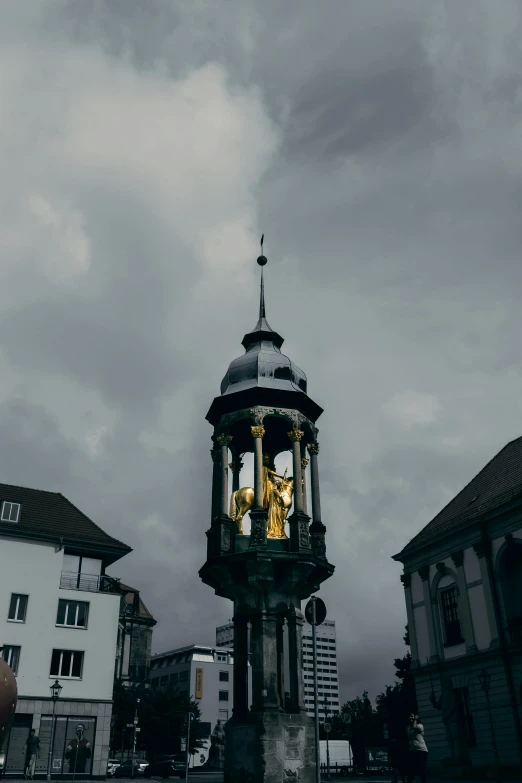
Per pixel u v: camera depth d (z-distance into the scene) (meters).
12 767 40.28
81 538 47.59
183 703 79.69
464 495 45.59
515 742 34.44
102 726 43.62
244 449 24.22
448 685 39.88
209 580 21.48
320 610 13.79
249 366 22.58
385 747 52.72
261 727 18.16
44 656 43.41
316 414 23.14
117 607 47.03
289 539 20.52
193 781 32.00
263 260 26.25
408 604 44.66
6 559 44.53
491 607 37.38
